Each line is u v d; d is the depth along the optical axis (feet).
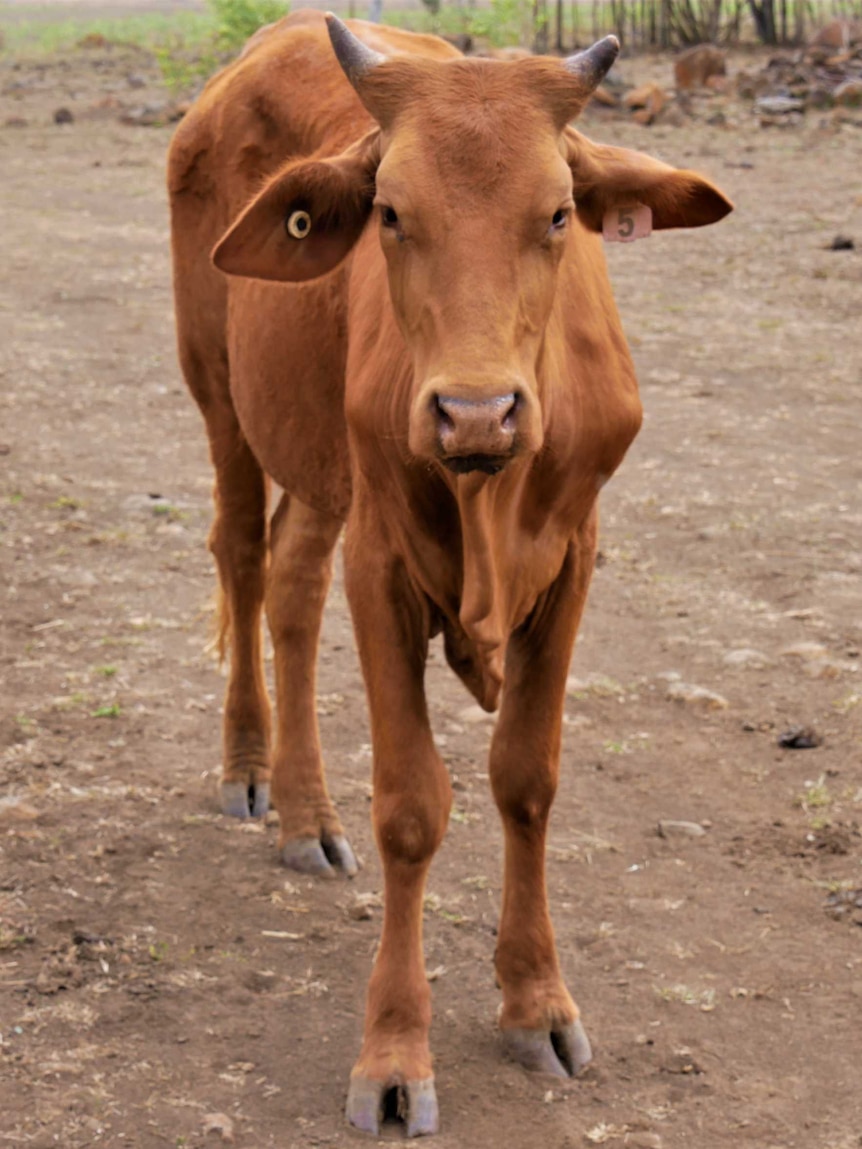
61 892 14.76
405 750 11.76
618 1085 12.07
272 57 16.06
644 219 11.62
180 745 18.06
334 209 11.64
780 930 14.28
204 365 16.97
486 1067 12.26
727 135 63.62
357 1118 11.50
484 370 9.49
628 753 17.84
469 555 10.84
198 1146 11.28
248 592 16.83
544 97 10.32
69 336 37.68
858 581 22.63
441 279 9.88
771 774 17.28
